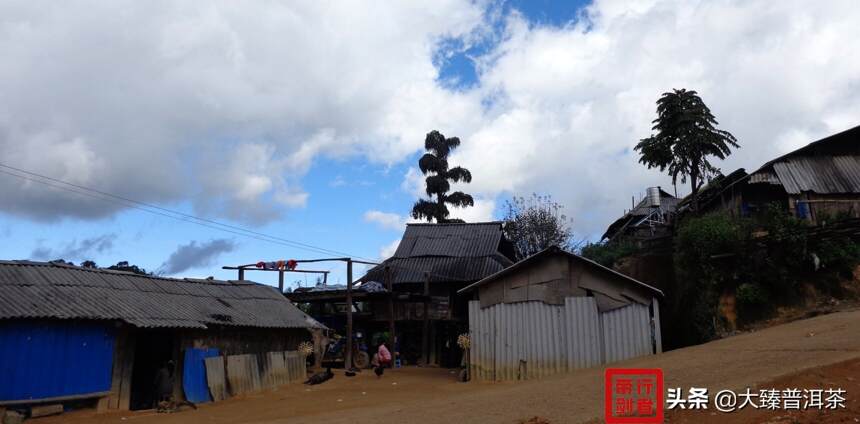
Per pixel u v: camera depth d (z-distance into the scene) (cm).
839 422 848
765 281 2323
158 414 1723
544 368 1997
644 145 3145
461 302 3422
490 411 1212
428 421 1176
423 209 5462
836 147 2931
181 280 2331
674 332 2609
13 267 1770
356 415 1405
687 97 3078
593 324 2000
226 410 1788
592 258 3550
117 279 2031
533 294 2064
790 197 2800
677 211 3559
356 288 2988
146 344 2067
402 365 3188
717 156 3025
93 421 1580
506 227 4819
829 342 1432
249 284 2647
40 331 1595
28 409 1547
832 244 2312
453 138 5669
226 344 2111
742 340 1769
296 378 2412
